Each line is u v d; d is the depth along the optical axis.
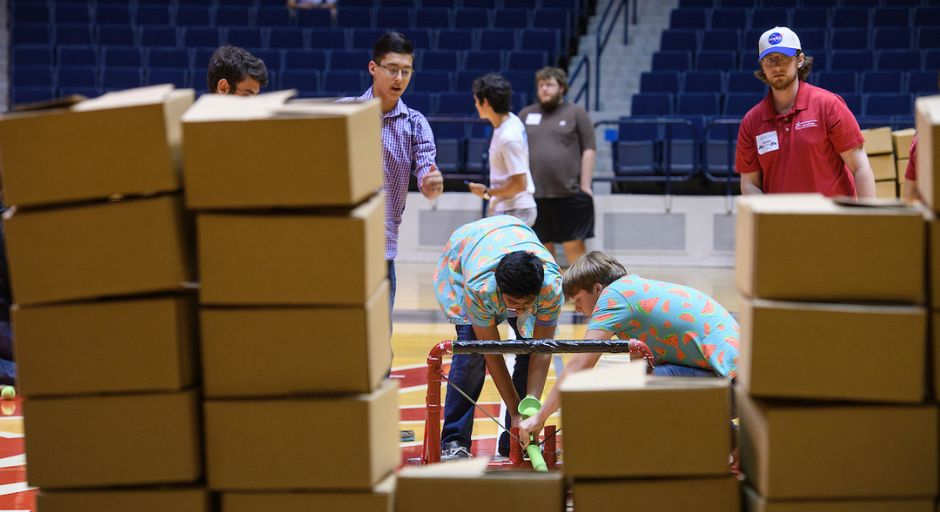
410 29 24.45
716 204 20.17
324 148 4.61
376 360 4.92
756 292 4.66
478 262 7.27
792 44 8.32
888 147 14.74
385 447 4.99
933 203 4.55
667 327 6.91
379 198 5.10
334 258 4.67
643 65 24.80
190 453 4.75
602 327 6.94
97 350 4.72
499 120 12.55
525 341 6.68
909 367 4.56
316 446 4.74
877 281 4.60
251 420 4.74
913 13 23.97
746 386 4.77
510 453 7.30
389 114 7.87
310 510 4.79
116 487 4.83
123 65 24.30
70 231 4.68
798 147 8.48
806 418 4.64
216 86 7.70
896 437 4.62
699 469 4.80
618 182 20.84
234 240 4.68
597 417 4.79
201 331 4.73
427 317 14.88
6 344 10.61
